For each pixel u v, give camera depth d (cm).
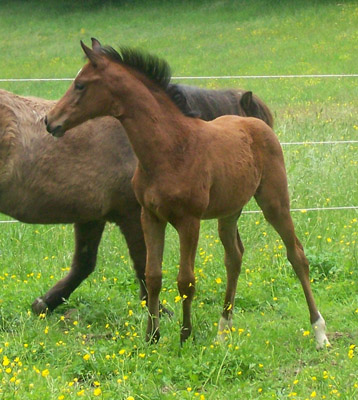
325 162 1141
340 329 704
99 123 727
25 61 3253
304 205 1044
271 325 710
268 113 830
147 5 4259
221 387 568
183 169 606
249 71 2739
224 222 686
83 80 607
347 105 1969
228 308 685
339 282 830
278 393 550
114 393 545
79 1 4462
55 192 723
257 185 678
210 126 650
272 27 3488
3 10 4434
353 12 3541
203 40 3406
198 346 636
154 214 627
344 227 971
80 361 604
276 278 842
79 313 737
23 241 949
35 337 667
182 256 615
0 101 709
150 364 598
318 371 594
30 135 717
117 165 725
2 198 726
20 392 540
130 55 628
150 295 638
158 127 607
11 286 813
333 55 2880
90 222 766
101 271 866
